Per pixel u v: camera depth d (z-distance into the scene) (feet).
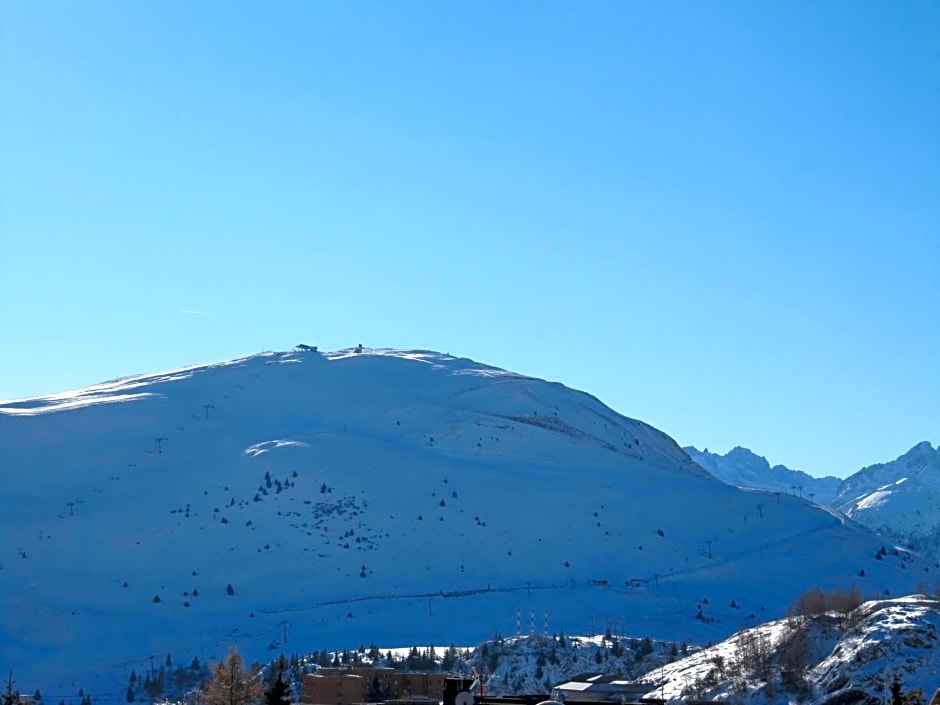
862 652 541.34
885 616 572.92
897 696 331.36
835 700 518.78
